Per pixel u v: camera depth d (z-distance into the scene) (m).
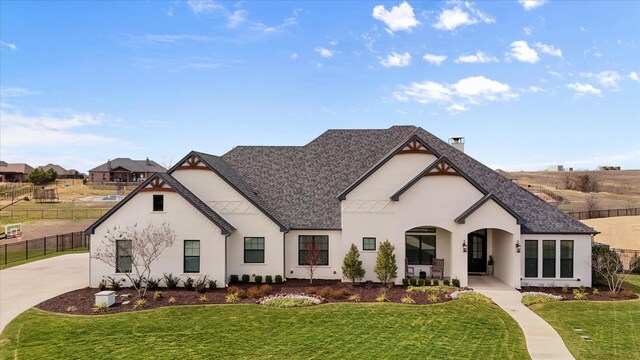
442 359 14.55
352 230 26.39
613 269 24.52
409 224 25.45
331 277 26.94
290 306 20.41
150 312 19.70
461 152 30.02
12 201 77.12
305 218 27.47
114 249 24.84
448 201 25.31
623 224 55.16
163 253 24.91
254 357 14.80
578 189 105.31
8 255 37.84
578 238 25.00
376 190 26.39
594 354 15.06
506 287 24.55
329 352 15.17
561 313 19.78
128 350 15.55
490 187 27.72
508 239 25.19
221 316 19.16
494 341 16.22
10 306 20.97
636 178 134.50
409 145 26.41
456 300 21.27
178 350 15.49
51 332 17.42
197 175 26.91
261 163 31.23
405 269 25.45
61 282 26.42
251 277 26.34
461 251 24.69
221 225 24.75
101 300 20.47
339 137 32.19
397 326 17.77
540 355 14.94
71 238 42.94
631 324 18.31
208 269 24.83
